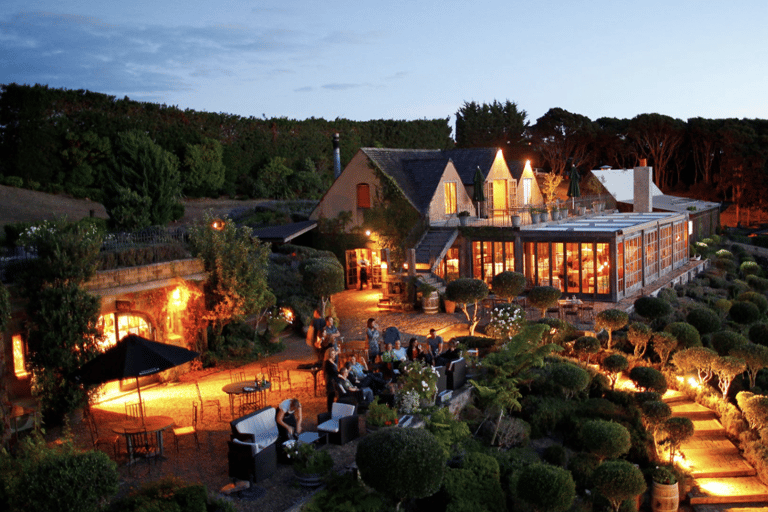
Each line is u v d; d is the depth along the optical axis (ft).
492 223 115.55
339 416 49.24
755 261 161.79
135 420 45.68
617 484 46.83
